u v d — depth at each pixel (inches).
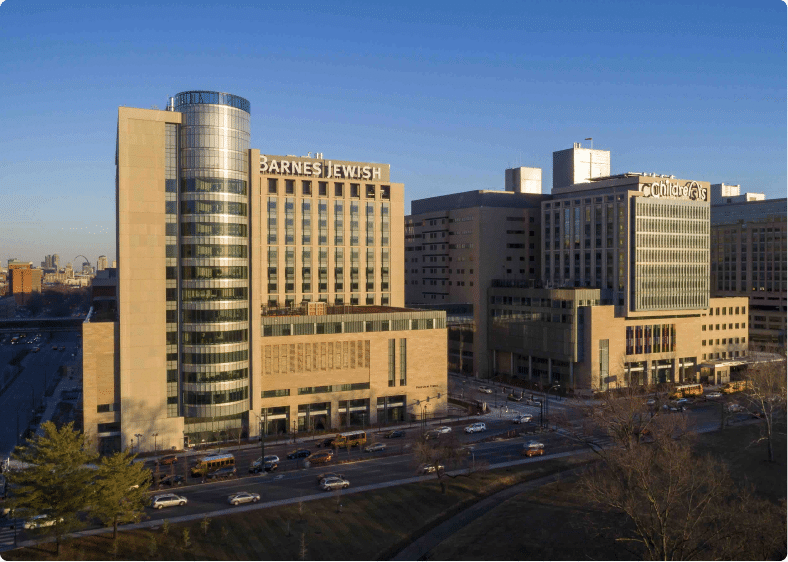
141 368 4702.3
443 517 3550.7
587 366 6811.0
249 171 5054.1
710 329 7731.3
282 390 5295.3
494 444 4982.8
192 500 3705.7
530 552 3073.3
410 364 5831.7
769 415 4977.9
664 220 7209.6
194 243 4803.2
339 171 6870.1
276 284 6545.3
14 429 5295.3
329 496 3779.5
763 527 2603.3
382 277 7096.5
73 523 2950.3
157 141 4746.6
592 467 4173.2
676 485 2876.5
